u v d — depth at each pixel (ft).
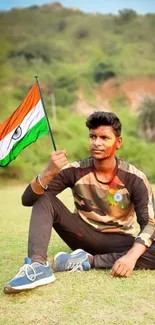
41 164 46.73
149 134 58.34
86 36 89.40
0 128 11.85
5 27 85.51
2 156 11.77
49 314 9.63
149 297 10.34
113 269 11.37
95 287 10.84
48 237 11.23
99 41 88.22
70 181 11.96
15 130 11.81
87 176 11.93
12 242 15.62
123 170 11.91
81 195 12.00
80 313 9.64
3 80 73.26
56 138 53.57
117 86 77.92
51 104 70.38
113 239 12.16
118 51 85.05
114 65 80.28
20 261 13.28
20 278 10.48
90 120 11.62
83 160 12.14
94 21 93.25
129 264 11.33
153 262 11.83
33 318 9.48
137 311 9.71
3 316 9.59
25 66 78.33
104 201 11.96
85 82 77.51
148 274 11.62
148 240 11.59
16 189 34.91
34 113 11.79
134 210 12.18
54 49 83.66
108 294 10.46
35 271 10.68
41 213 11.44
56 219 11.95
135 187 11.82
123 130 58.85
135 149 52.95
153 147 54.34
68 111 70.64
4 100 66.39
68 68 79.41
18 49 81.46
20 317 9.53
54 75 77.20
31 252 11.02
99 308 9.84
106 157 11.64
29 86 73.31
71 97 73.72
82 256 11.91
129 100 76.13
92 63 80.43
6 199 27.40
